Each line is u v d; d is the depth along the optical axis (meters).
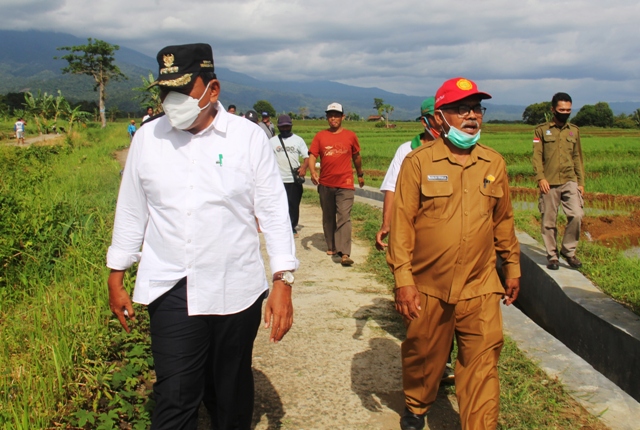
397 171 4.15
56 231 6.86
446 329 2.99
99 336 3.90
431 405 3.49
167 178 2.43
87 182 13.74
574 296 5.29
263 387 3.82
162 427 2.45
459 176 2.93
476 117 2.90
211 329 2.55
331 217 7.54
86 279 5.13
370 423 3.37
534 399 3.49
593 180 15.60
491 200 2.96
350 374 4.03
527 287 6.73
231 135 2.47
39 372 3.41
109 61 71.94
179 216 2.42
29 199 8.84
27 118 53.88
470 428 2.76
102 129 56.78
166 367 2.45
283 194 2.61
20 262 5.97
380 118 138.88
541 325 6.15
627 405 3.40
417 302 2.94
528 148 29.25
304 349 4.47
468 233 2.90
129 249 2.63
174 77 2.28
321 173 7.37
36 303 4.85
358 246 8.16
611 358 4.52
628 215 10.80
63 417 3.03
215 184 2.43
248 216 2.54
